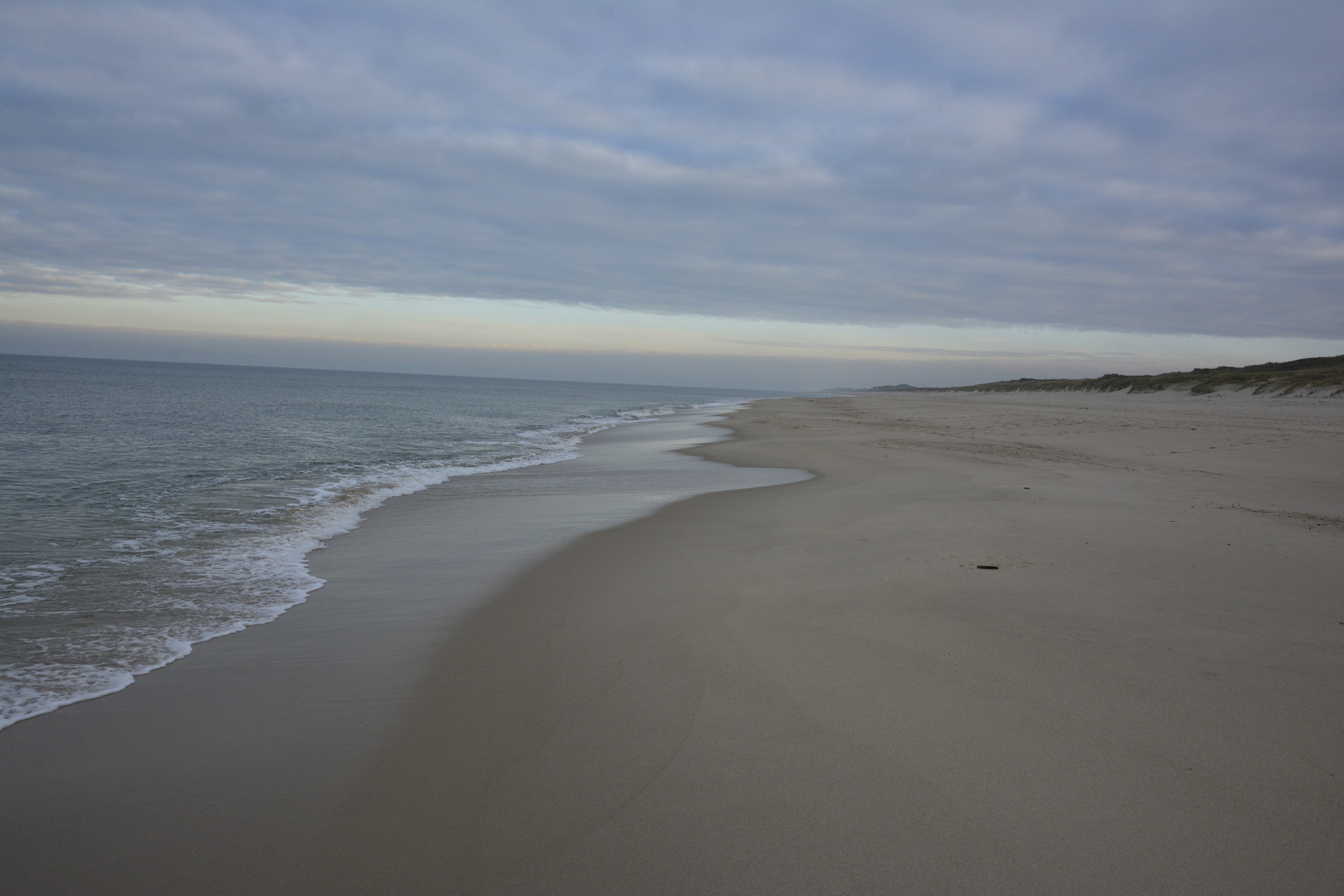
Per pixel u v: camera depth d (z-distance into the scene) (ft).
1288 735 10.30
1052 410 117.70
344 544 25.57
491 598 18.94
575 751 10.68
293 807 9.48
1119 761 9.71
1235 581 18.08
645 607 17.62
